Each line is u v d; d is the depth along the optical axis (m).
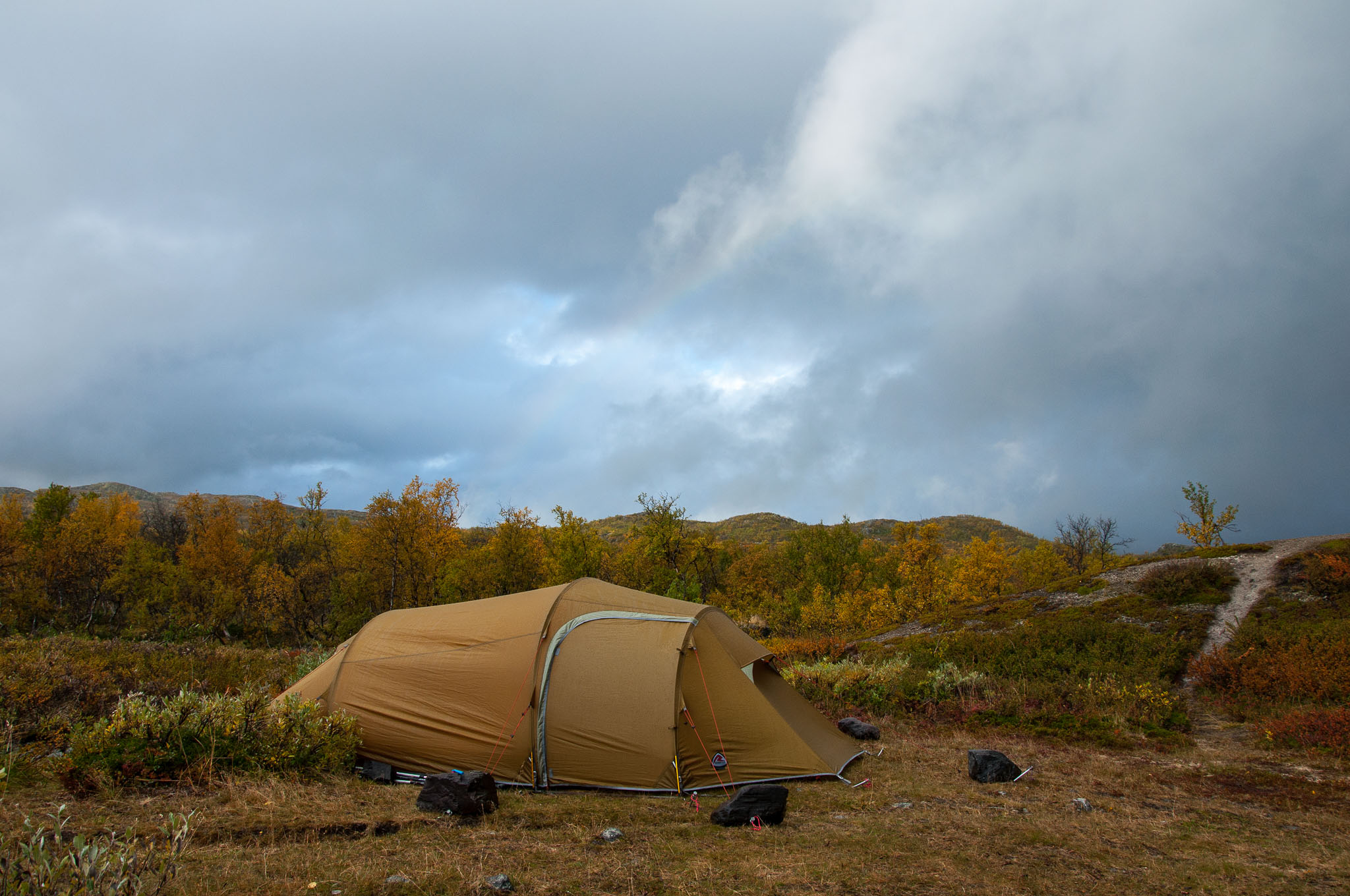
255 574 34.53
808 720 10.28
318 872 5.02
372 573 34.88
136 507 57.66
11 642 17.94
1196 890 5.32
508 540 36.16
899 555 44.03
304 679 10.18
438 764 8.69
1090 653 17.42
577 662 8.74
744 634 10.47
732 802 6.83
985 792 8.41
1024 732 12.57
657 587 38.03
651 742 8.28
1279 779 9.22
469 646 9.23
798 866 5.55
